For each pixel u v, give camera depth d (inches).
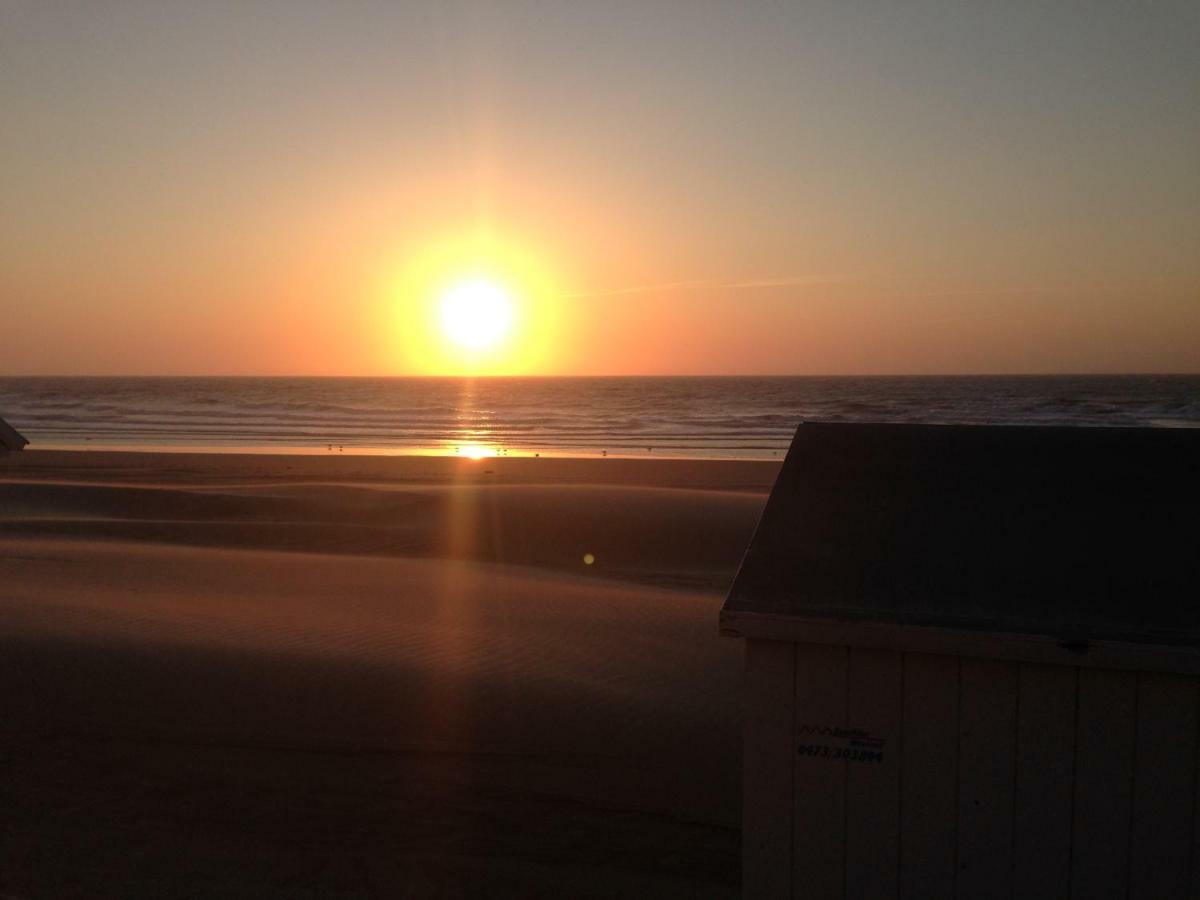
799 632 178.7
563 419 3088.1
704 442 2244.1
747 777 186.1
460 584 637.9
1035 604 171.9
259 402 4045.3
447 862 268.8
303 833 284.2
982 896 173.6
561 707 384.8
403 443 2218.3
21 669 414.0
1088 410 3171.8
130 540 847.7
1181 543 178.2
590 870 265.9
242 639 464.4
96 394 4675.2
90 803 300.7
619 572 732.0
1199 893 162.2
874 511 200.7
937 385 5767.7
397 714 375.2
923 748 176.1
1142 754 164.9
